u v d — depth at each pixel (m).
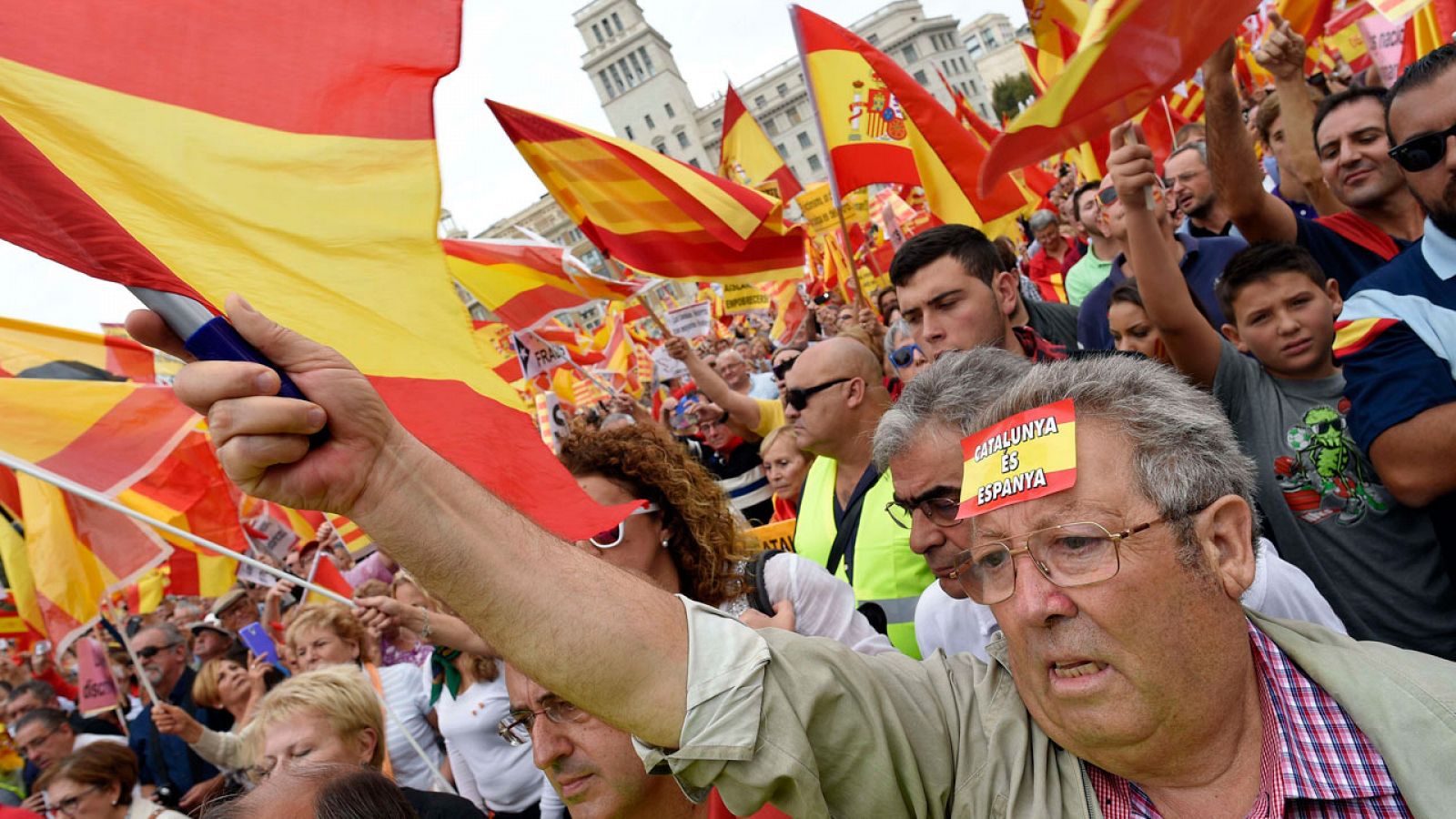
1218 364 2.72
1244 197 3.53
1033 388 1.30
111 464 3.57
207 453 5.14
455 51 1.37
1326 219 3.70
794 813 1.29
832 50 4.86
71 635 4.51
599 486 2.31
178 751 5.18
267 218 1.23
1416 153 2.22
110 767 3.87
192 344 1.05
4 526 5.04
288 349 1.08
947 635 2.48
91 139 1.13
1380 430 2.12
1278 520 2.58
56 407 3.54
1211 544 1.22
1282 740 1.24
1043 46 3.77
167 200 1.16
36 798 4.70
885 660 1.53
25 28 1.14
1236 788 1.23
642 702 1.26
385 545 1.15
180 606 7.66
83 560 4.59
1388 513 2.42
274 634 6.36
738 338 16.45
